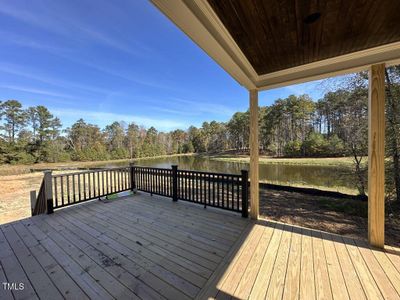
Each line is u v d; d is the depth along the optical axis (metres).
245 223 3.18
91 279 1.85
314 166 12.73
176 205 4.17
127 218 3.43
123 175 5.31
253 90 3.29
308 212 4.32
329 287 1.71
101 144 37.75
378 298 1.58
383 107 2.32
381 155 2.36
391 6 1.50
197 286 1.74
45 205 3.77
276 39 2.02
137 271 1.96
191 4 1.28
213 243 2.52
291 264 2.05
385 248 2.36
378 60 2.28
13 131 30.25
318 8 1.53
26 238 2.69
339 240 2.58
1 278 1.87
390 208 4.27
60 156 30.50
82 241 2.60
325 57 2.49
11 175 15.86
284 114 23.28
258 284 1.76
